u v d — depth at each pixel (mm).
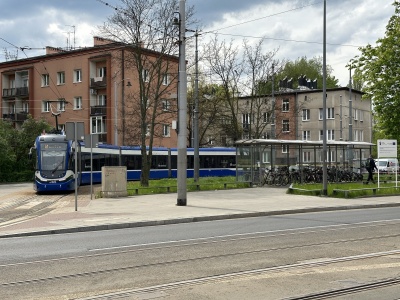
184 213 18812
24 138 52594
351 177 36781
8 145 49938
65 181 30719
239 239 12656
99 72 55906
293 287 7746
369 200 24562
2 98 63938
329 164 36375
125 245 12039
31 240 13328
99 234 14391
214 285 7910
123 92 48719
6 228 15375
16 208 22391
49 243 12680
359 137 66062
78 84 56312
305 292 7449
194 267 9297
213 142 59000
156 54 33531
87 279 8477
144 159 32656
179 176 21766
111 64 53594
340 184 33125
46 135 32031
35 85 60281
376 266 9188
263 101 47906
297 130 59469
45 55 58750
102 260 10133
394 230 14047
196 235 13609
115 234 14289
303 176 34188
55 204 23812
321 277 8375
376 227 14727
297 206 21375
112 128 53469
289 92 64688
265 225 15742
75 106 56781
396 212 19812
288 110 65062
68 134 19594
